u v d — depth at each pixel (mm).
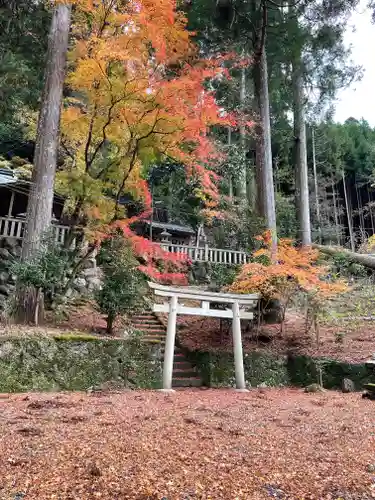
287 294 9508
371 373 7145
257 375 8070
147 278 10773
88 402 5043
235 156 13719
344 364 7586
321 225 25453
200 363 8164
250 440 3293
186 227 19109
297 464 2674
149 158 8352
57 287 8430
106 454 2730
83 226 8727
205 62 8562
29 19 11602
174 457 2736
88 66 7281
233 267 10883
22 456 2654
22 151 16719
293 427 3848
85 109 9086
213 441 3209
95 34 8109
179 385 7594
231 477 2398
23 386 6109
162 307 7105
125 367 7215
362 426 3863
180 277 11102
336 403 5445
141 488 2176
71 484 2207
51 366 6480
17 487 2152
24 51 12484
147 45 7934
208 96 7820
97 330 8523
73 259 9508
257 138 11773
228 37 12234
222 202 13547
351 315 10727
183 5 11523
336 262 14430
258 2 11742
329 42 12703
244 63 11758
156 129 7801
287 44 12898
